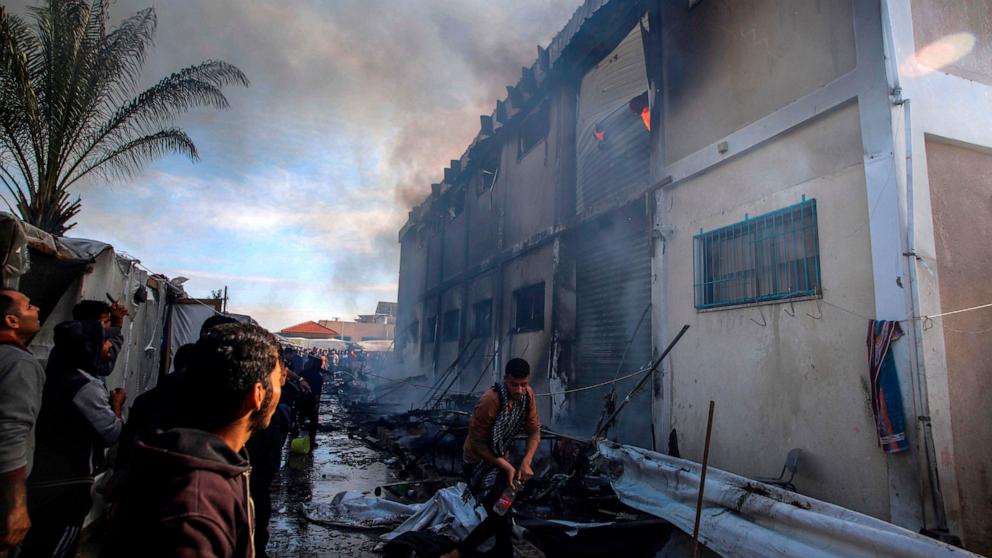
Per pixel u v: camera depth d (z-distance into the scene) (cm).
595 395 901
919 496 387
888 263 426
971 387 417
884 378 413
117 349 389
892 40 447
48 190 945
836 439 454
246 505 132
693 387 622
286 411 423
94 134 1000
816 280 488
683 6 713
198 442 125
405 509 569
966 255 447
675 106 707
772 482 469
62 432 287
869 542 310
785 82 545
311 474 785
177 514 113
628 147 884
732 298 590
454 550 387
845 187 470
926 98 452
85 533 444
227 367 134
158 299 764
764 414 526
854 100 469
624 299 850
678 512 438
